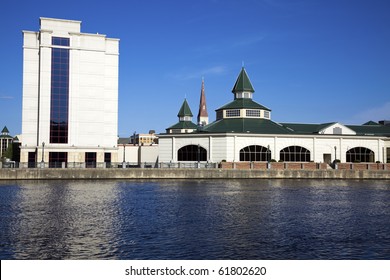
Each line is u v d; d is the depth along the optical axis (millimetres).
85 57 104125
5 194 50781
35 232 27547
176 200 45688
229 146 92188
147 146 121875
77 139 102812
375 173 90000
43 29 100000
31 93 101750
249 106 104875
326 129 100312
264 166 90375
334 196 50938
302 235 27203
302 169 88188
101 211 37000
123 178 82438
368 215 35656
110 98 107562
